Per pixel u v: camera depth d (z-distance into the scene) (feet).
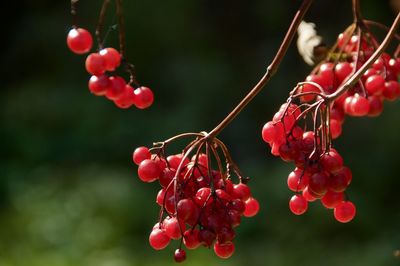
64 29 44.55
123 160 38.81
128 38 42.68
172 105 41.45
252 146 40.04
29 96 41.83
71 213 32.17
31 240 30.73
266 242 32.76
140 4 43.24
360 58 9.24
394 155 37.14
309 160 7.23
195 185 7.29
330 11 42.42
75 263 29.45
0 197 35.60
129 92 7.72
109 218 32.24
